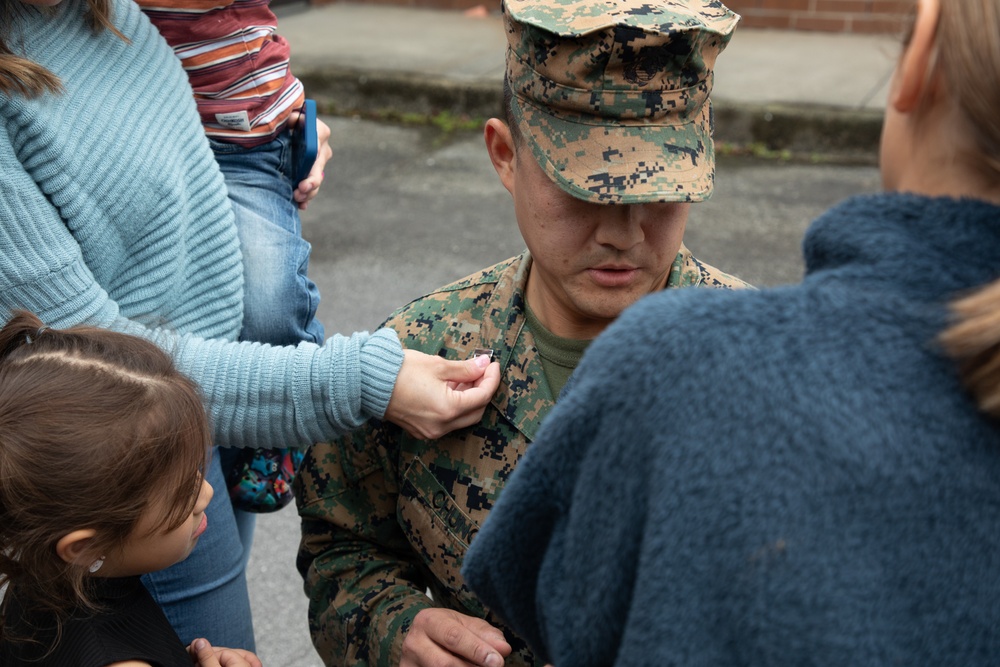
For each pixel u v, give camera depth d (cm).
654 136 118
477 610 135
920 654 69
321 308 410
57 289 133
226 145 182
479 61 673
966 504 70
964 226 75
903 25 80
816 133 571
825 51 683
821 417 72
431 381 130
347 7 812
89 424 116
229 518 161
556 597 84
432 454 136
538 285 133
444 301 142
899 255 76
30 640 124
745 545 71
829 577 69
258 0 183
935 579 70
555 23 115
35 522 116
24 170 131
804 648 69
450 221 488
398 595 140
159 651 128
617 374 78
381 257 452
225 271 159
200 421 125
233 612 164
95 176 136
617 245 119
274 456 176
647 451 76
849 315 75
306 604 275
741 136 584
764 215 493
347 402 132
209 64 176
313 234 475
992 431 71
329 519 147
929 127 78
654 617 73
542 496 85
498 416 133
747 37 721
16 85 128
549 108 119
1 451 114
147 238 144
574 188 115
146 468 118
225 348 137
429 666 127
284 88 188
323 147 202
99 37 144
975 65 71
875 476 70
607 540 78
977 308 70
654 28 113
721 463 72
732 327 76
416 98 635
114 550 122
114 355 124
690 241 464
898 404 72
